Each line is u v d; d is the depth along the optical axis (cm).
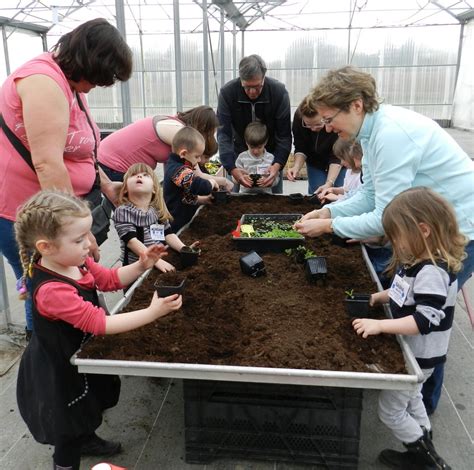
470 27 1542
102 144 366
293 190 814
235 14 1241
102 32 221
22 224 174
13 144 231
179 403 271
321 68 1655
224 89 466
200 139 339
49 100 215
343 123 224
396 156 212
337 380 173
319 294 242
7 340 338
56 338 182
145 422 255
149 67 1557
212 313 227
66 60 223
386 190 217
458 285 235
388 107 226
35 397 189
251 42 1652
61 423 184
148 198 301
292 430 210
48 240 171
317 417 206
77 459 196
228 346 199
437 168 216
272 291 246
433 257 191
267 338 201
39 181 229
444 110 1700
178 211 355
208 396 211
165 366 179
